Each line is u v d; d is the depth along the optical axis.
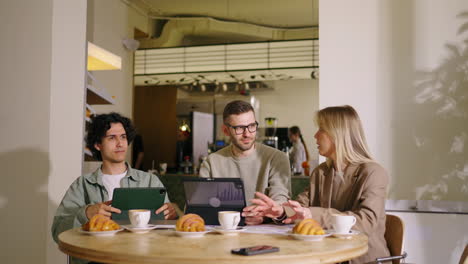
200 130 6.98
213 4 6.71
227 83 8.46
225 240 1.39
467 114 2.58
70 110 2.90
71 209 2.13
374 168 1.84
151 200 1.81
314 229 1.41
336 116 1.94
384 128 2.68
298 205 1.65
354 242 1.37
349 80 2.74
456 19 2.61
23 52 2.76
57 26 2.77
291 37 7.80
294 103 8.98
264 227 1.70
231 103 2.18
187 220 1.47
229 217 1.51
